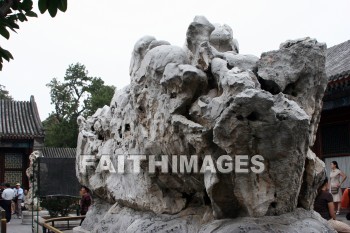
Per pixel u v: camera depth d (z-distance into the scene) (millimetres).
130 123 7176
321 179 5840
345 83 15531
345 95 16578
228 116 4598
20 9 4336
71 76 46219
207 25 5949
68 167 12414
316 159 5816
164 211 6285
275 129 4625
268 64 5277
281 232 4820
